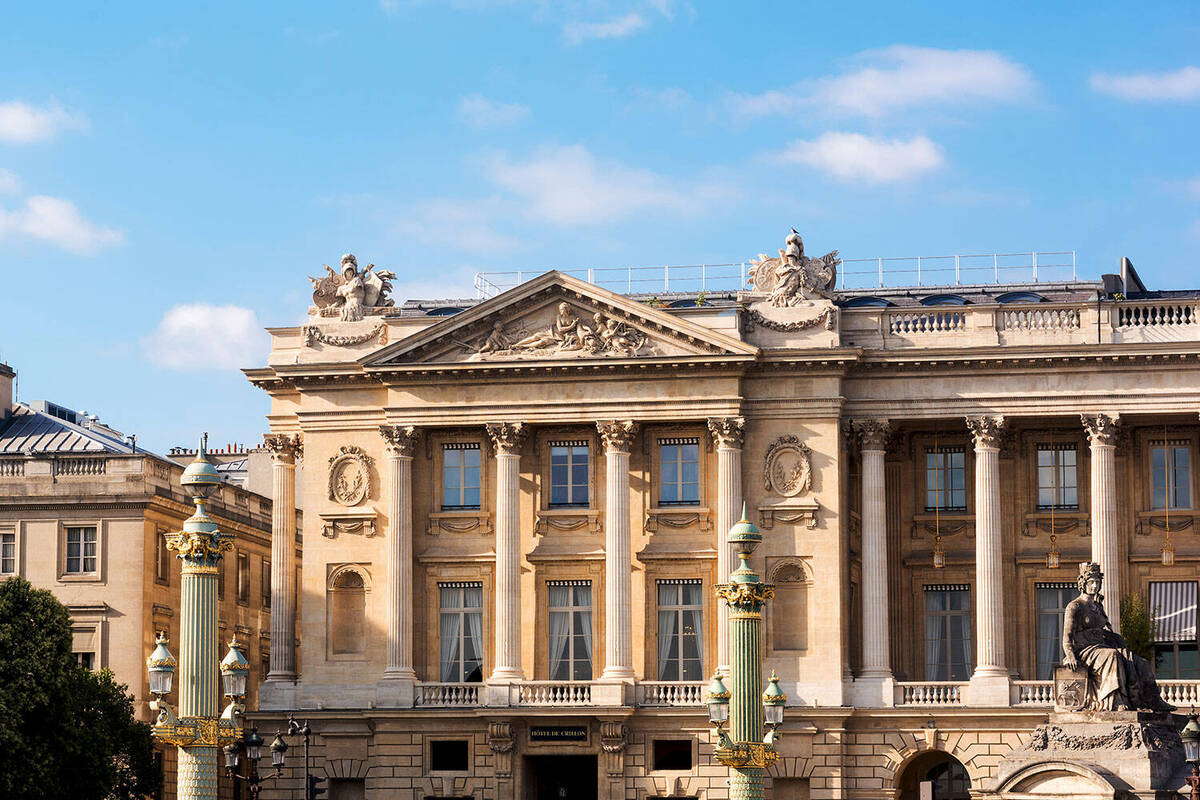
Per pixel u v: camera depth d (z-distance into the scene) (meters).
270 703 98.44
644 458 97.19
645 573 96.44
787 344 96.06
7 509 104.94
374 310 101.19
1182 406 94.38
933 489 99.50
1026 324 96.31
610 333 96.38
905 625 98.56
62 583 104.12
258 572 119.00
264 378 100.62
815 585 94.50
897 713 92.50
